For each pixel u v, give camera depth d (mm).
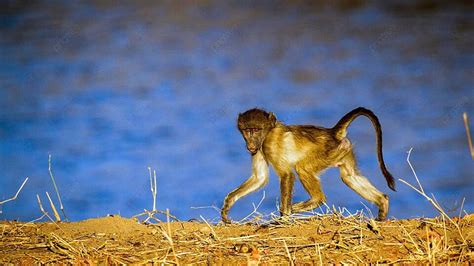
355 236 12930
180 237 13227
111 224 13938
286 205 16812
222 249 12508
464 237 12789
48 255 12336
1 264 12016
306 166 16984
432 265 11883
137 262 12008
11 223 14102
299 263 11914
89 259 12102
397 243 12562
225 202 16906
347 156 17078
